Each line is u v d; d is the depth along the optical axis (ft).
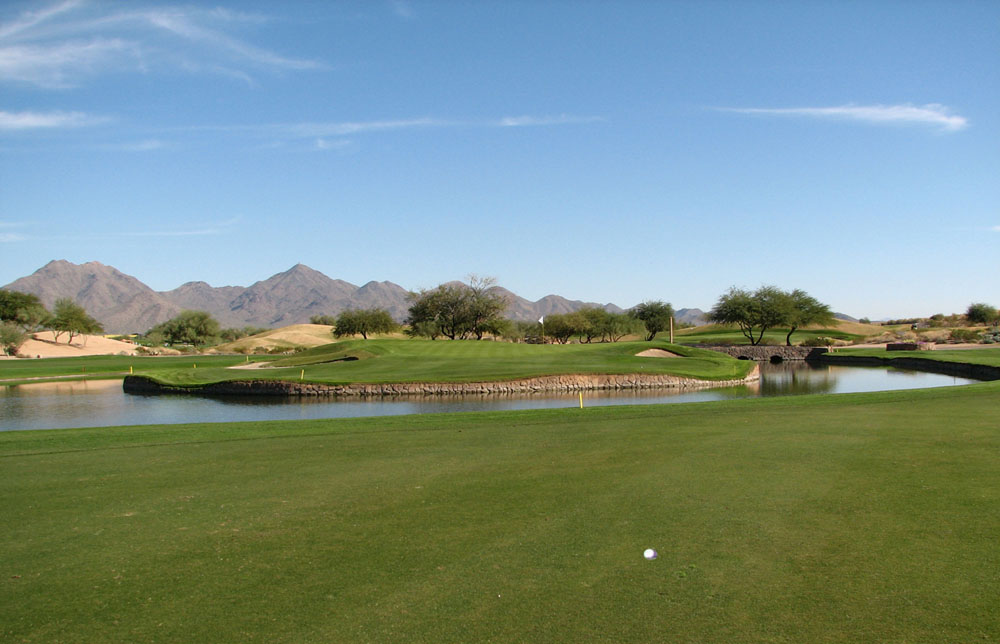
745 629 16.51
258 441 46.73
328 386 125.49
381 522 26.16
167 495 31.12
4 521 27.20
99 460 40.11
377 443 44.98
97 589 19.95
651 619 17.15
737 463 35.35
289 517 27.12
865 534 23.29
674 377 139.74
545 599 18.52
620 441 43.45
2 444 46.44
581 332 404.16
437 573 20.63
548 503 28.32
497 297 332.60
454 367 154.10
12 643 16.56
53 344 358.02
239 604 18.67
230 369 163.22
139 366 210.38
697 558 21.39
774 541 22.79
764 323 288.92
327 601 18.72
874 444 39.81
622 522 25.35
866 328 399.85
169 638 16.69
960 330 333.62
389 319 391.86
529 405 106.42
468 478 33.50
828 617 17.04
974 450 37.27
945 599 17.95
